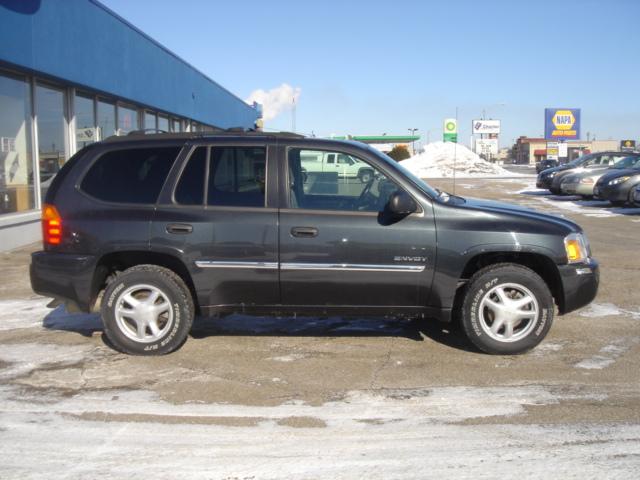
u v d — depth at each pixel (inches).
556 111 2802.7
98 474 143.8
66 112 529.0
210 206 216.7
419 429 165.6
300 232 211.9
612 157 909.2
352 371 207.6
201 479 141.4
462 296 220.8
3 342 239.9
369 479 140.8
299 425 168.6
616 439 159.2
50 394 190.1
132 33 633.6
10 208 452.8
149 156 223.9
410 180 217.0
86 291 219.1
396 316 220.2
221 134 225.1
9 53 407.2
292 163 218.4
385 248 211.5
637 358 219.9
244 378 201.9
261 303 219.3
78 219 218.8
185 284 221.6
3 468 146.6
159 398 186.7
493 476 141.5
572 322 263.9
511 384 196.1
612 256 415.8
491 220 213.5
